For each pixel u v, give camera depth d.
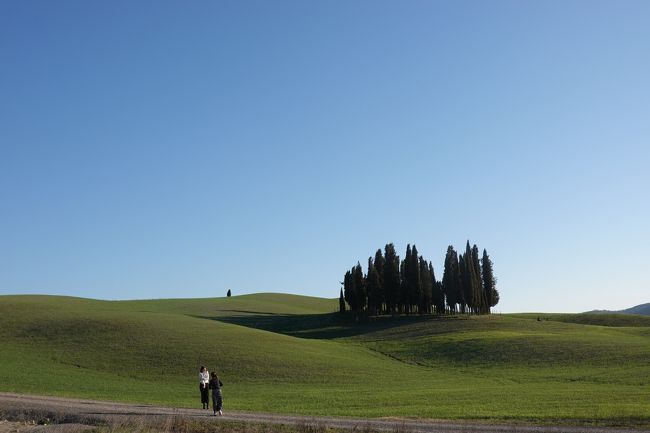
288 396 48.31
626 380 51.53
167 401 45.25
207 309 162.62
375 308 142.88
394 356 82.75
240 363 68.94
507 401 40.38
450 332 102.81
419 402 41.66
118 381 59.06
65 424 32.06
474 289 132.62
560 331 99.69
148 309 150.50
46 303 112.88
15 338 78.75
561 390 46.38
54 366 65.06
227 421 32.00
